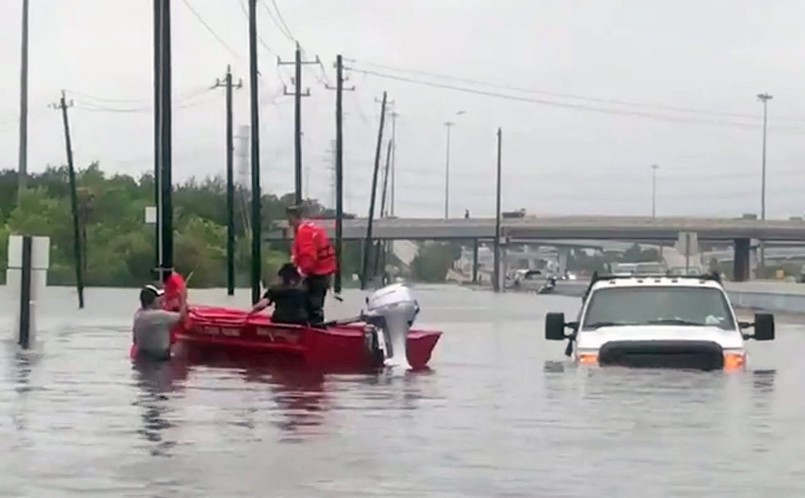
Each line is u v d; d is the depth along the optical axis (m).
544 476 15.69
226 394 24.84
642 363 28.19
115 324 50.97
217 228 137.12
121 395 24.45
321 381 27.78
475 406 22.88
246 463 16.52
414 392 25.44
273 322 32.25
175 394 24.75
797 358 36.12
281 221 140.75
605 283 30.19
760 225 163.75
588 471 16.05
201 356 33.09
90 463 16.42
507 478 15.53
